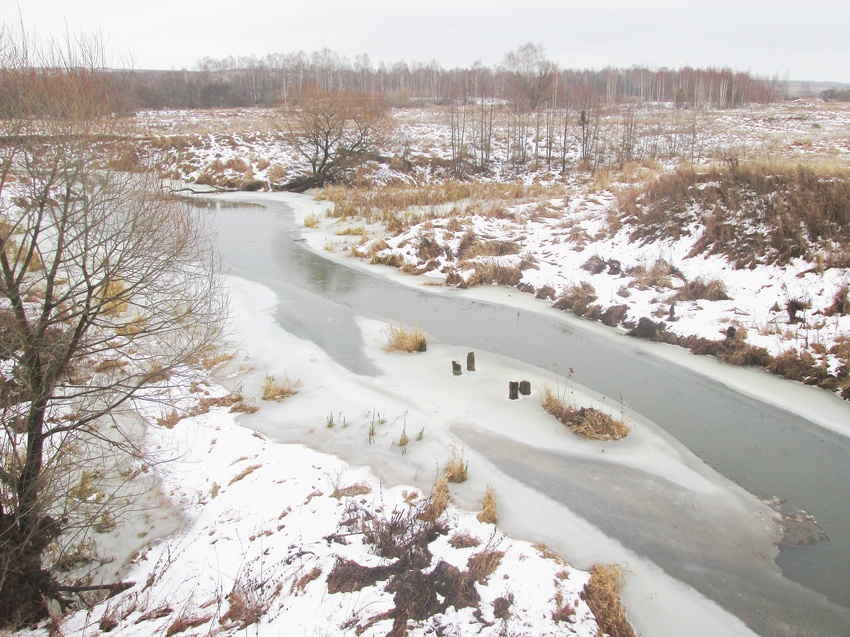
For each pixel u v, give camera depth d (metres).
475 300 15.47
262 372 11.10
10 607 5.69
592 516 7.06
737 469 8.02
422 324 13.71
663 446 8.55
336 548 6.27
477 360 11.62
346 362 11.55
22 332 6.15
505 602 5.53
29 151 6.15
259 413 9.57
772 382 10.45
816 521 7.00
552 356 11.86
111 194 6.79
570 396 10.00
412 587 5.66
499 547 6.36
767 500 7.38
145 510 7.40
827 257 12.80
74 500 7.18
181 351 8.15
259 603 5.61
